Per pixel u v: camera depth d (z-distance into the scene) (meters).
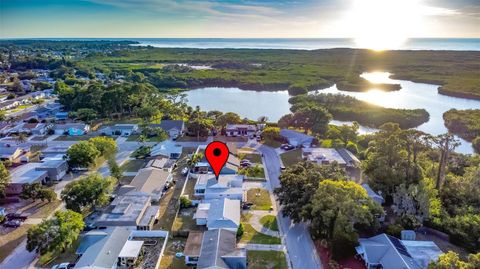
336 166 61.94
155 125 103.56
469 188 57.28
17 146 85.50
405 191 54.19
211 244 45.09
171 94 168.50
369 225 48.00
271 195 64.31
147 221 52.38
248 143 94.94
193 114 119.44
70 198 54.31
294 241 49.78
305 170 57.88
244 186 68.00
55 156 80.19
